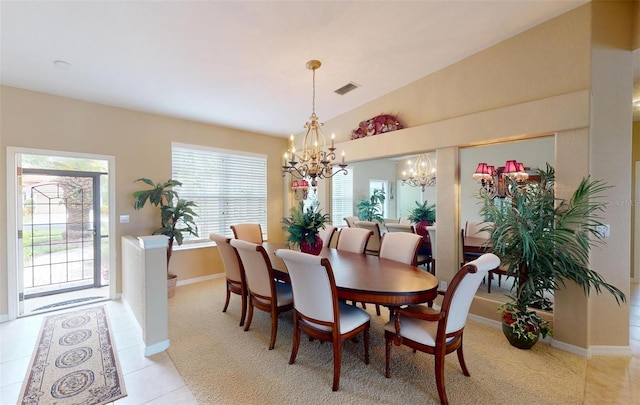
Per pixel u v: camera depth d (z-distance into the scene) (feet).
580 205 7.48
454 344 6.26
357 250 10.96
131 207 12.34
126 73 9.47
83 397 6.07
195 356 7.66
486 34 8.80
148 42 7.91
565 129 7.92
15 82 9.63
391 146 12.25
